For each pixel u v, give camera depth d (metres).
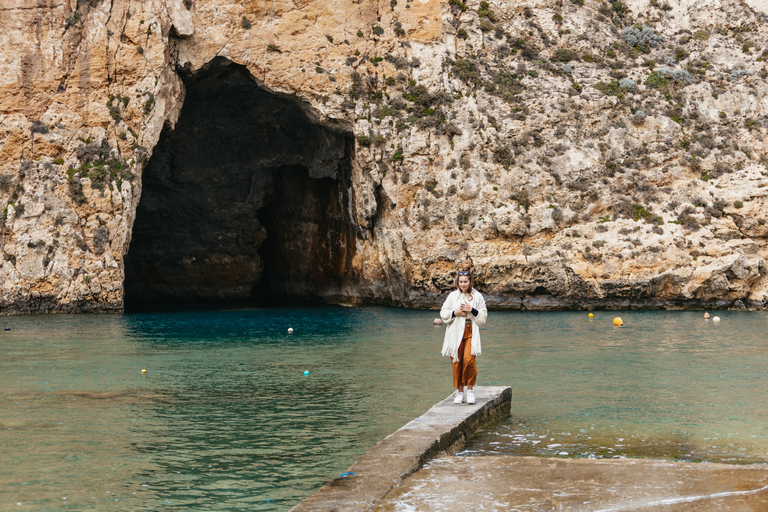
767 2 40.38
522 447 7.65
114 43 32.00
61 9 31.34
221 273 43.03
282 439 8.13
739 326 23.00
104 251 30.81
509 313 30.02
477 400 8.97
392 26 35.75
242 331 21.98
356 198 35.53
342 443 7.94
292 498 6.11
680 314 28.69
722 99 37.00
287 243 42.25
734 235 32.12
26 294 29.56
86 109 31.48
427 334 20.91
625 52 38.53
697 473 6.08
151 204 41.03
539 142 34.50
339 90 34.66
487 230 33.06
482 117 34.88
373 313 30.64
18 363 14.48
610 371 13.25
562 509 5.12
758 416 9.21
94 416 9.34
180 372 13.24
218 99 37.91
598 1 40.62
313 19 34.81
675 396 10.68
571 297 31.69
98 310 30.77
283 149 39.84
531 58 37.12
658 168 34.44
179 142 39.34
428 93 35.09
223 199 41.72
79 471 6.89
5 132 30.36
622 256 31.34
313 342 18.66
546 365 14.05
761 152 35.84
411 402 10.27
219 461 7.24
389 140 34.44
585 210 33.31
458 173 33.91
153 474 6.80
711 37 39.69
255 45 33.97
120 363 14.48
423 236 33.44
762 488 5.55
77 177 30.73
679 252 31.28
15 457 7.36
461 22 37.16
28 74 30.91
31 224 29.91
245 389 11.40
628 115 35.75
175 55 33.38
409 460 6.38
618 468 6.30
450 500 5.39
